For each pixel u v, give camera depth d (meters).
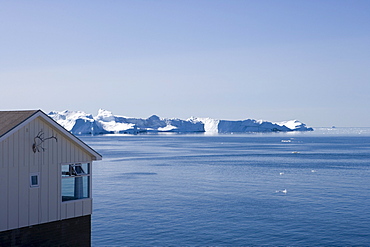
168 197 73.62
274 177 105.75
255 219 55.69
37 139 22.56
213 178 103.31
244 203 67.81
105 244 43.75
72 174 24.45
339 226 51.50
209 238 46.25
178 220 54.91
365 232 48.47
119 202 68.12
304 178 103.44
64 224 23.86
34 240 22.39
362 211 60.59
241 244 44.03
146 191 80.69
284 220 55.06
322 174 112.75
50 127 23.20
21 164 21.83
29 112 22.55
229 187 87.06
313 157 180.12
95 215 57.69
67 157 24.03
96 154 25.38
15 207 21.53
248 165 141.38
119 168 130.00
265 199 71.81
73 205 24.28
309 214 58.78
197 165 140.88
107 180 98.56
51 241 23.16
